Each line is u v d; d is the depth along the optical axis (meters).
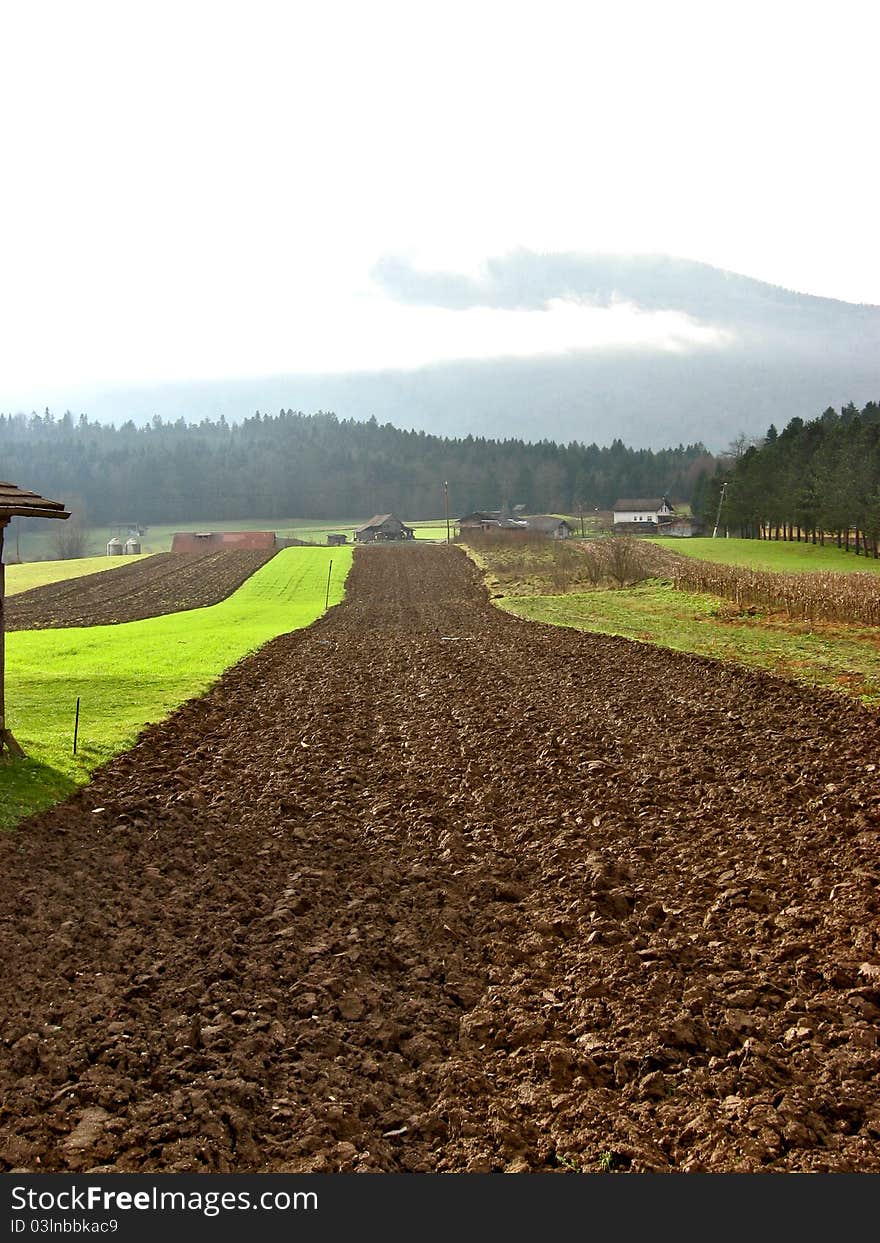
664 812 15.71
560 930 11.41
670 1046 8.86
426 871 13.27
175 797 16.39
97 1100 7.87
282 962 10.43
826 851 13.51
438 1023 9.46
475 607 57.97
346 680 30.06
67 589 76.31
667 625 43.00
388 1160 7.48
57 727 20.81
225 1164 7.26
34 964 10.05
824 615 42.38
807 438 114.50
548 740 20.67
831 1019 9.25
